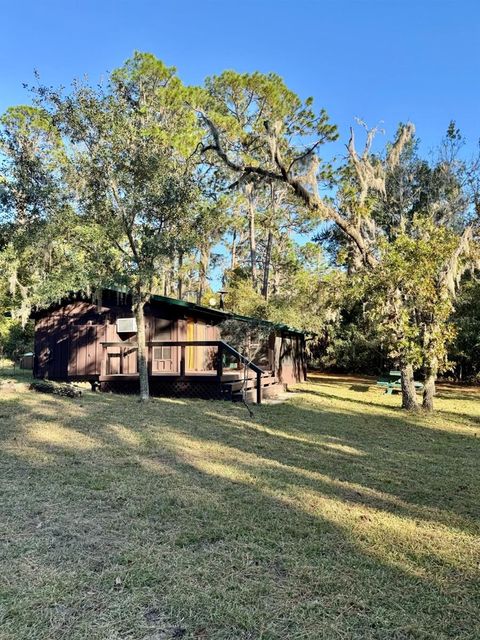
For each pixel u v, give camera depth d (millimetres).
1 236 8945
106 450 5277
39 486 3934
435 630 2082
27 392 10109
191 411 8102
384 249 9133
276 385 12430
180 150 12164
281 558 2734
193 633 2023
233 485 4098
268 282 21828
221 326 12547
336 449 5734
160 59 14227
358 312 18266
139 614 2152
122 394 10148
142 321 9367
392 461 5215
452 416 8852
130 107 9055
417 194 14688
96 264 8578
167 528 3131
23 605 2193
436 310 8609
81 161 8516
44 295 8742
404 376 9562
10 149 8641
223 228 17141
